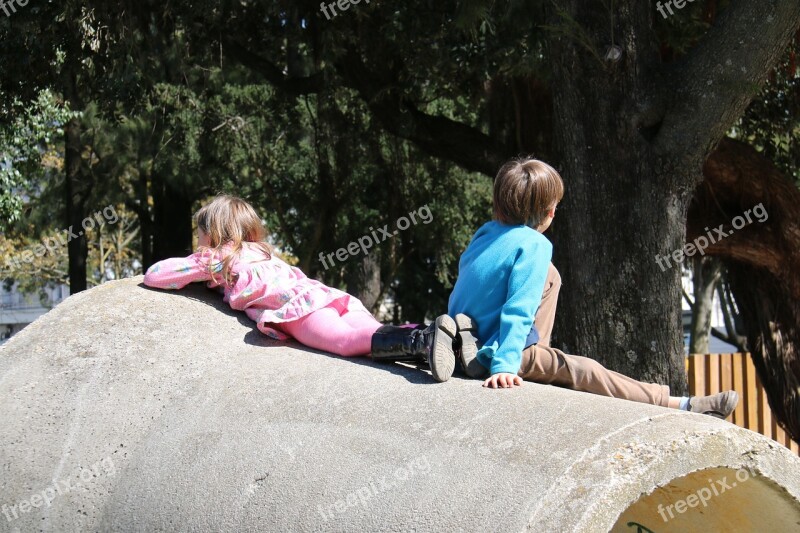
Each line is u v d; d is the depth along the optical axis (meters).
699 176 8.15
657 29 10.09
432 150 12.09
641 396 4.45
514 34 10.02
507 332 4.13
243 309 5.16
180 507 3.93
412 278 28.92
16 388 4.78
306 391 4.22
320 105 14.76
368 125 15.69
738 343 26.20
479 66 10.68
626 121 7.98
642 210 8.01
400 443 3.63
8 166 16.98
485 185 21.58
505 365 4.02
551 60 8.49
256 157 19.67
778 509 3.69
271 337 4.93
